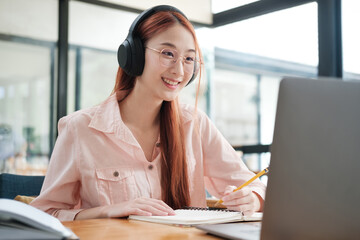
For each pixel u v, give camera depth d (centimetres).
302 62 900
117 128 146
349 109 76
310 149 74
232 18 419
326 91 75
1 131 452
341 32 327
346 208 75
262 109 1309
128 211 115
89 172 142
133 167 146
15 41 454
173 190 147
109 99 154
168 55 139
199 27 449
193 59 144
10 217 77
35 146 460
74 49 476
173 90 142
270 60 1142
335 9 329
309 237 73
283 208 73
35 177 169
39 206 138
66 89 449
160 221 106
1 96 451
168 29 138
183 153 151
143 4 461
